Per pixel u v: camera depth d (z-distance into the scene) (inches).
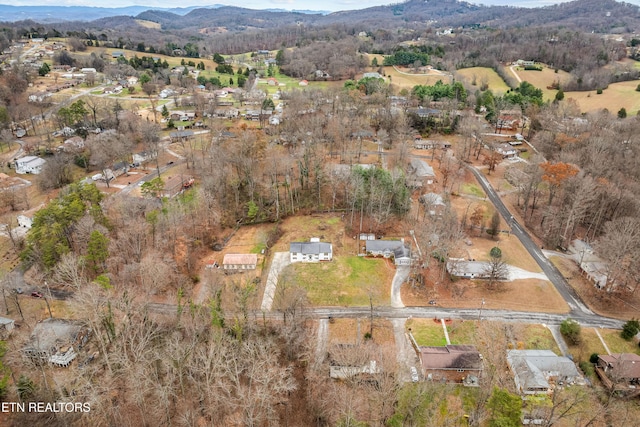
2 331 3107.8
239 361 2716.5
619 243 3678.6
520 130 7519.7
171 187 5054.1
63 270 3299.7
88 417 2485.2
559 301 3688.5
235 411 2544.3
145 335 2910.9
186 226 4315.9
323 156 5748.0
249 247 4355.3
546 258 4254.4
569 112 7509.8
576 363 3088.1
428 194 5039.4
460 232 4210.1
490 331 3326.8
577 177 4571.9
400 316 3506.4
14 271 3909.9
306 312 3422.7
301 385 2834.6
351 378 2696.9
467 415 2640.3
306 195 5187.0
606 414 2664.9
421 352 3009.4
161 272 3508.9
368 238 4507.9
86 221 3730.3
